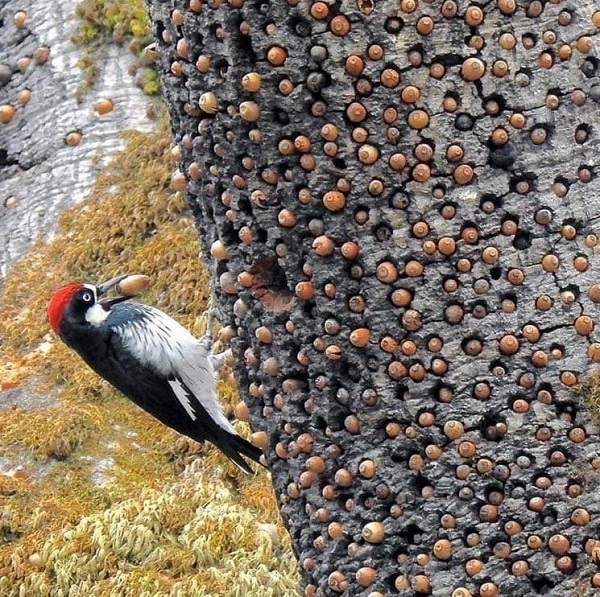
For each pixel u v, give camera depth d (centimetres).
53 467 1266
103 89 1706
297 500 759
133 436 1307
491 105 660
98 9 1739
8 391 1400
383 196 666
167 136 1612
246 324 752
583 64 672
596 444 680
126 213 1554
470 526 685
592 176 680
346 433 712
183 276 1438
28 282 1574
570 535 681
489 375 677
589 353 678
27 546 1142
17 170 1736
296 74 656
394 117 655
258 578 1051
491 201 667
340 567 731
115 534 1108
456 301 673
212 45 682
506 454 678
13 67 1794
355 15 642
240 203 719
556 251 675
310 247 690
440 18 646
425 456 690
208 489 1179
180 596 1034
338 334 693
